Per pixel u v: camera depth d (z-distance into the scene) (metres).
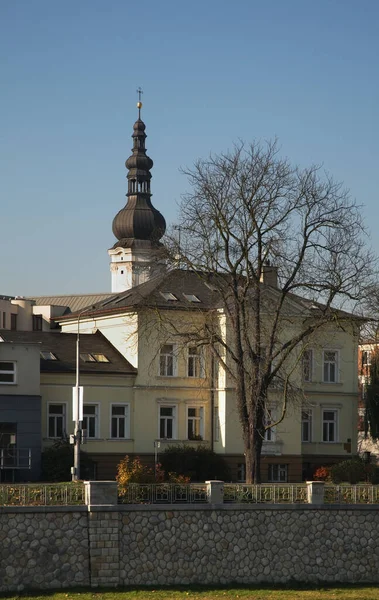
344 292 70.12
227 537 52.56
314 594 51.09
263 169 70.38
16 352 76.62
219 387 84.44
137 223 177.38
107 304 90.25
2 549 48.44
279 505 53.72
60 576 49.25
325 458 88.50
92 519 50.00
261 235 70.12
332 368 89.88
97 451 81.25
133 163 177.88
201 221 70.44
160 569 51.06
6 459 75.12
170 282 88.31
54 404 80.25
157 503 52.03
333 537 54.53
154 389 83.94
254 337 73.81
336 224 70.69
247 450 68.38
